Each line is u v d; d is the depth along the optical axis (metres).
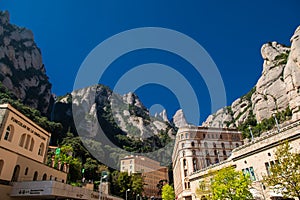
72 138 94.94
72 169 56.28
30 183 23.23
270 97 97.50
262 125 89.25
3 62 107.00
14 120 25.50
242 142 75.44
